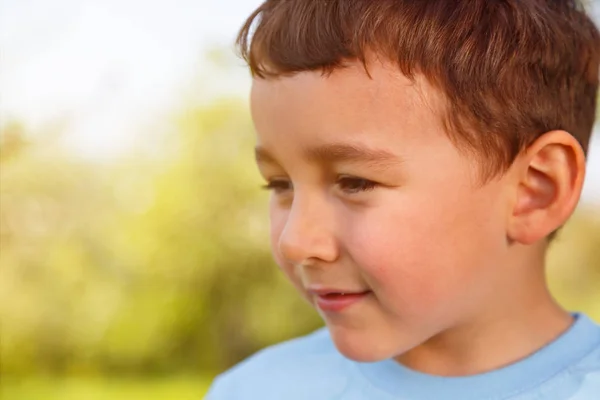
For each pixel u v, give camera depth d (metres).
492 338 0.83
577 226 3.56
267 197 4.45
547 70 0.85
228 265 4.46
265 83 0.80
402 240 0.75
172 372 4.67
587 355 0.83
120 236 4.44
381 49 0.76
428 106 0.76
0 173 4.12
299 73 0.77
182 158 4.46
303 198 0.79
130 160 4.42
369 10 0.77
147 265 4.45
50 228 4.32
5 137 4.01
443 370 0.86
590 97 0.95
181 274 4.46
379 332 0.79
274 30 0.82
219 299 4.52
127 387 4.64
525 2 0.86
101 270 4.45
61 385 4.59
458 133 0.77
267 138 0.80
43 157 4.20
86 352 4.59
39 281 4.36
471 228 0.78
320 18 0.79
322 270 0.79
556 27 0.87
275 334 4.48
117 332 4.54
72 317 4.46
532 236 0.80
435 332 0.80
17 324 4.38
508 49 0.81
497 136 0.79
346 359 0.97
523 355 0.83
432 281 0.77
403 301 0.77
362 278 0.78
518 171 0.81
